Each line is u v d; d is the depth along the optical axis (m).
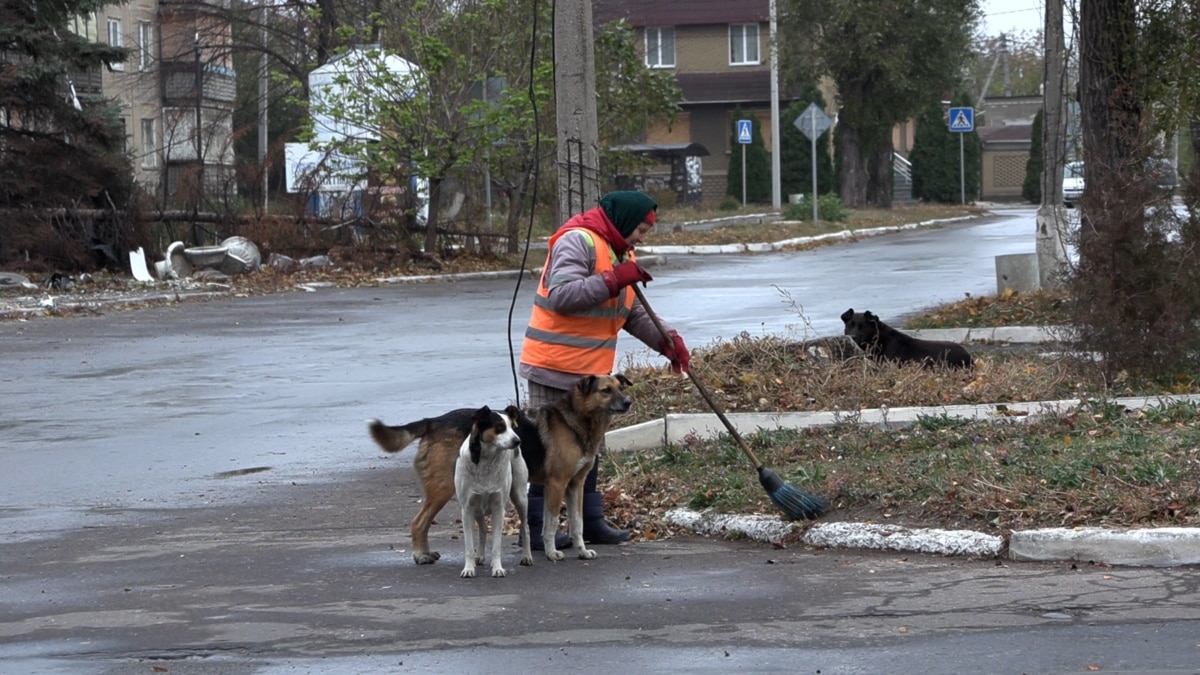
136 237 26.66
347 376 14.70
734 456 9.51
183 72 46.12
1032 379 11.53
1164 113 15.67
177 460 10.70
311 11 40.41
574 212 10.34
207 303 22.62
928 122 63.03
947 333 15.39
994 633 5.79
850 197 51.03
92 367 15.69
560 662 5.57
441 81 27.42
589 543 7.96
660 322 7.79
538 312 7.63
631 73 32.38
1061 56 17.27
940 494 7.79
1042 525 7.22
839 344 12.34
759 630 5.97
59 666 5.69
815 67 48.12
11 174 25.95
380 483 9.90
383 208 27.94
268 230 27.38
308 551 7.89
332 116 27.22
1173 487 7.42
